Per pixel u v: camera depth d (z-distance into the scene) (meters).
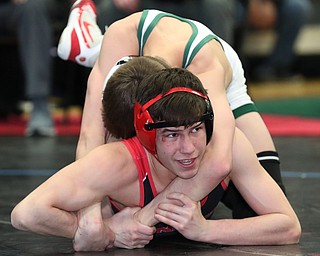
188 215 5.00
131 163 5.04
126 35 5.61
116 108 4.95
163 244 5.28
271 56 19.12
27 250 5.21
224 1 11.80
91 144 5.29
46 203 4.84
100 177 4.94
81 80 13.08
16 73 13.60
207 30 5.58
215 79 5.23
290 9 18.23
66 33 6.15
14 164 9.10
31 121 11.84
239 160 5.21
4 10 12.21
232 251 5.06
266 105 16.88
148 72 4.90
